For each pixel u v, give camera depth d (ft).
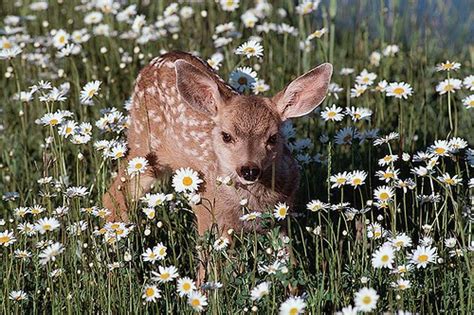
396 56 50.01
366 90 43.75
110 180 39.14
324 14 50.34
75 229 31.63
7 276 29.84
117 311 29.81
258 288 26.91
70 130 35.40
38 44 47.55
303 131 43.73
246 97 35.27
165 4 59.57
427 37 52.42
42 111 45.11
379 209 34.91
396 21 53.83
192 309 28.58
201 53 51.85
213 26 54.19
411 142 40.29
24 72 49.32
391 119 43.45
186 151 37.14
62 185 33.65
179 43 54.49
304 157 37.27
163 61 38.96
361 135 36.24
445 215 31.81
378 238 30.81
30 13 58.65
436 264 30.12
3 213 38.47
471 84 36.76
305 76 35.06
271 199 34.37
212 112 35.29
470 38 57.21
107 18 53.98
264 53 49.32
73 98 46.14
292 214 33.27
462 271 30.14
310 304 28.17
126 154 40.29
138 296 29.12
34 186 39.81
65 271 30.89
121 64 46.75
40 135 43.96
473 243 29.07
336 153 39.40
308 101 35.45
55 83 48.93
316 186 38.70
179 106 37.14
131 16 55.26
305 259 32.19
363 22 55.36
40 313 31.01
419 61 49.60
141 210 36.47
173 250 30.71
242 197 33.83
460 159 38.40
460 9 60.34
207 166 36.01
